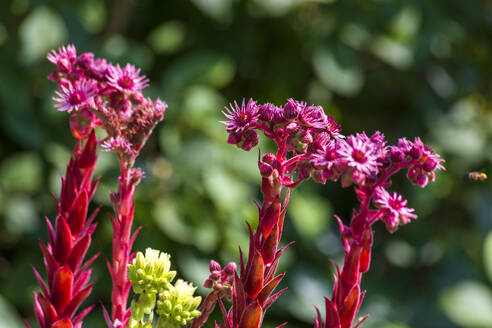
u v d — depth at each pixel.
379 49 3.77
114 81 0.99
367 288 3.92
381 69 4.19
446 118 4.20
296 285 3.47
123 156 0.99
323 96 3.90
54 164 3.31
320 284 3.54
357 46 3.80
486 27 4.30
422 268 4.13
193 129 3.35
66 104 0.96
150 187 3.24
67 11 3.38
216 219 3.21
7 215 3.22
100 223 3.24
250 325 0.85
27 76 3.33
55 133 3.36
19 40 3.34
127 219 1.02
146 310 1.03
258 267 0.86
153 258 1.04
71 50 1.00
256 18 3.79
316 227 3.57
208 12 3.42
